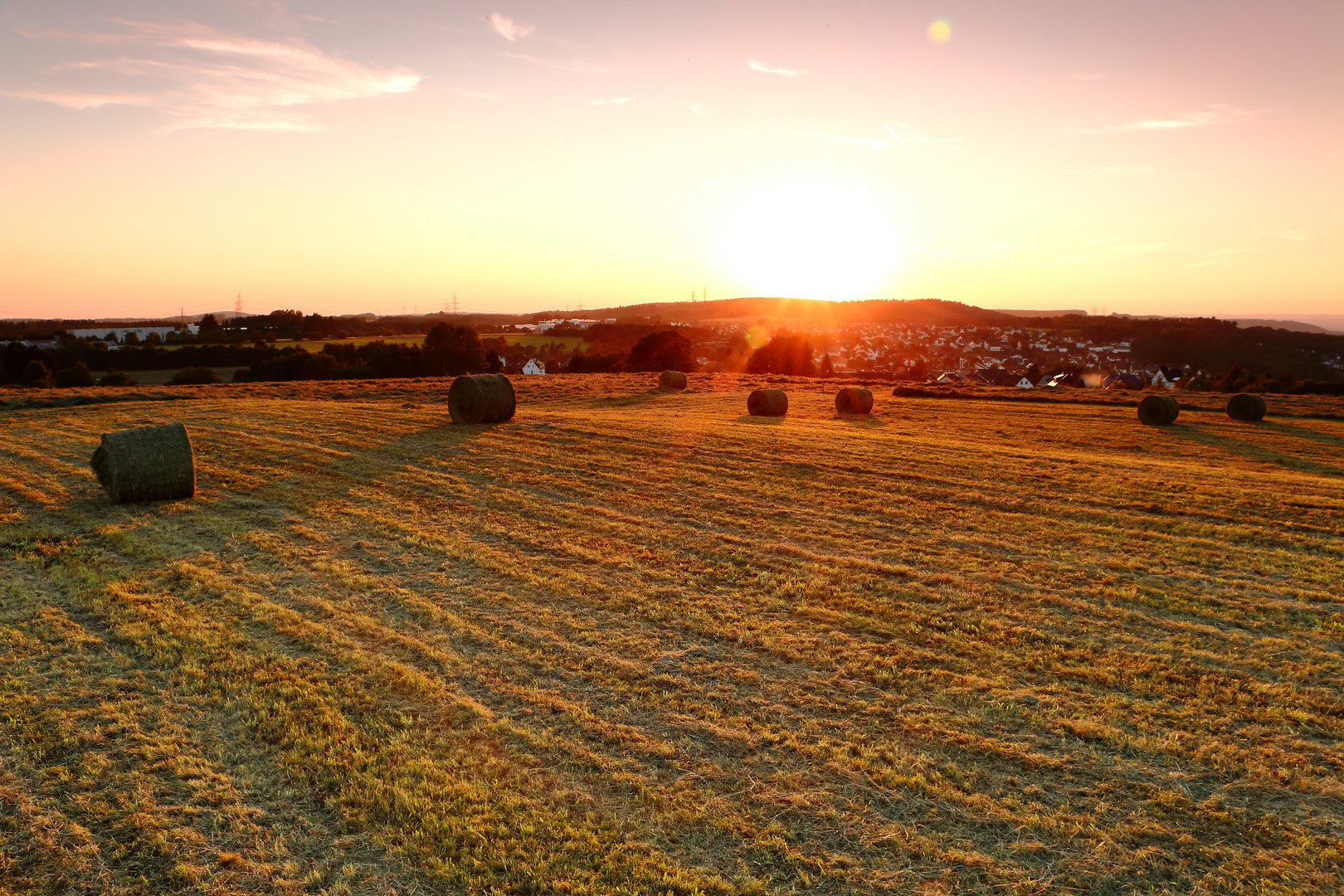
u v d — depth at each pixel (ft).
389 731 20.29
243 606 28.73
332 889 14.84
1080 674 23.66
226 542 37.29
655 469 56.95
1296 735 20.22
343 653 24.67
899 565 34.37
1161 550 36.83
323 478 52.70
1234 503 46.75
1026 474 55.88
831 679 23.36
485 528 39.86
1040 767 18.79
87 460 59.31
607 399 133.39
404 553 35.50
